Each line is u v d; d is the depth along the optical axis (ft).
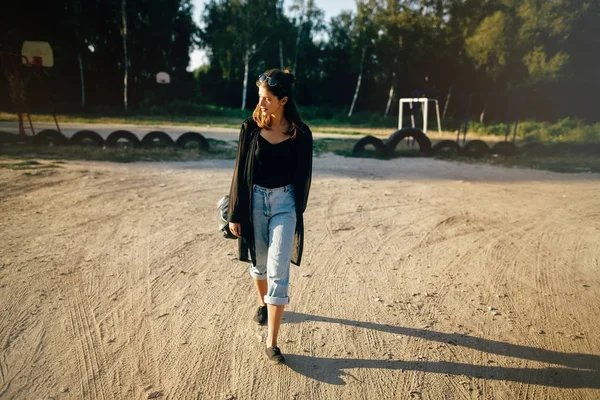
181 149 44.04
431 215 21.47
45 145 42.47
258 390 8.11
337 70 171.42
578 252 16.28
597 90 105.50
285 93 8.54
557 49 100.48
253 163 8.80
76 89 132.36
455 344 9.84
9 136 44.06
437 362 9.15
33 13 109.19
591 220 20.99
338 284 12.94
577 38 100.42
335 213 21.35
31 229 16.90
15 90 45.60
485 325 10.72
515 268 14.56
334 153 48.91
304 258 14.98
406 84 144.15
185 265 13.96
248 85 161.79
